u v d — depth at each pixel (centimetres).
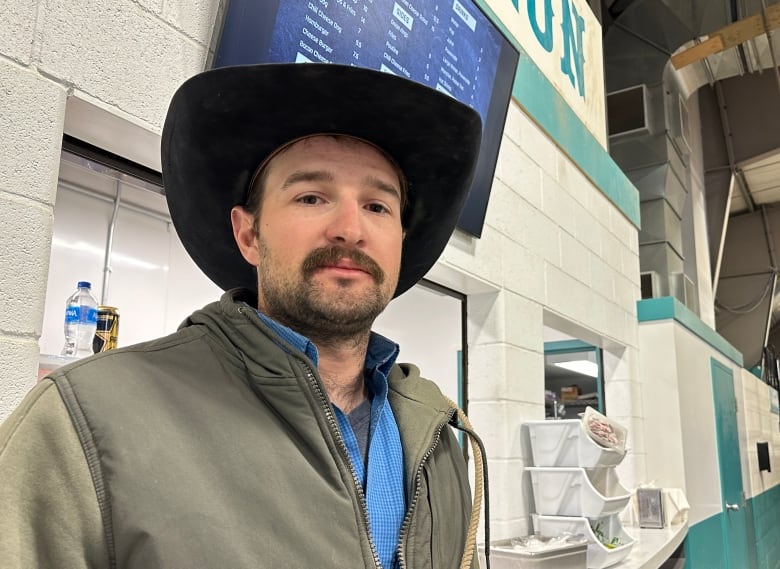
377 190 79
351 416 81
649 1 538
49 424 54
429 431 83
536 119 265
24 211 95
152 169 134
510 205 239
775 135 740
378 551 71
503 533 208
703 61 612
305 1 138
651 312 371
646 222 520
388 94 76
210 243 92
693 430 375
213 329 72
